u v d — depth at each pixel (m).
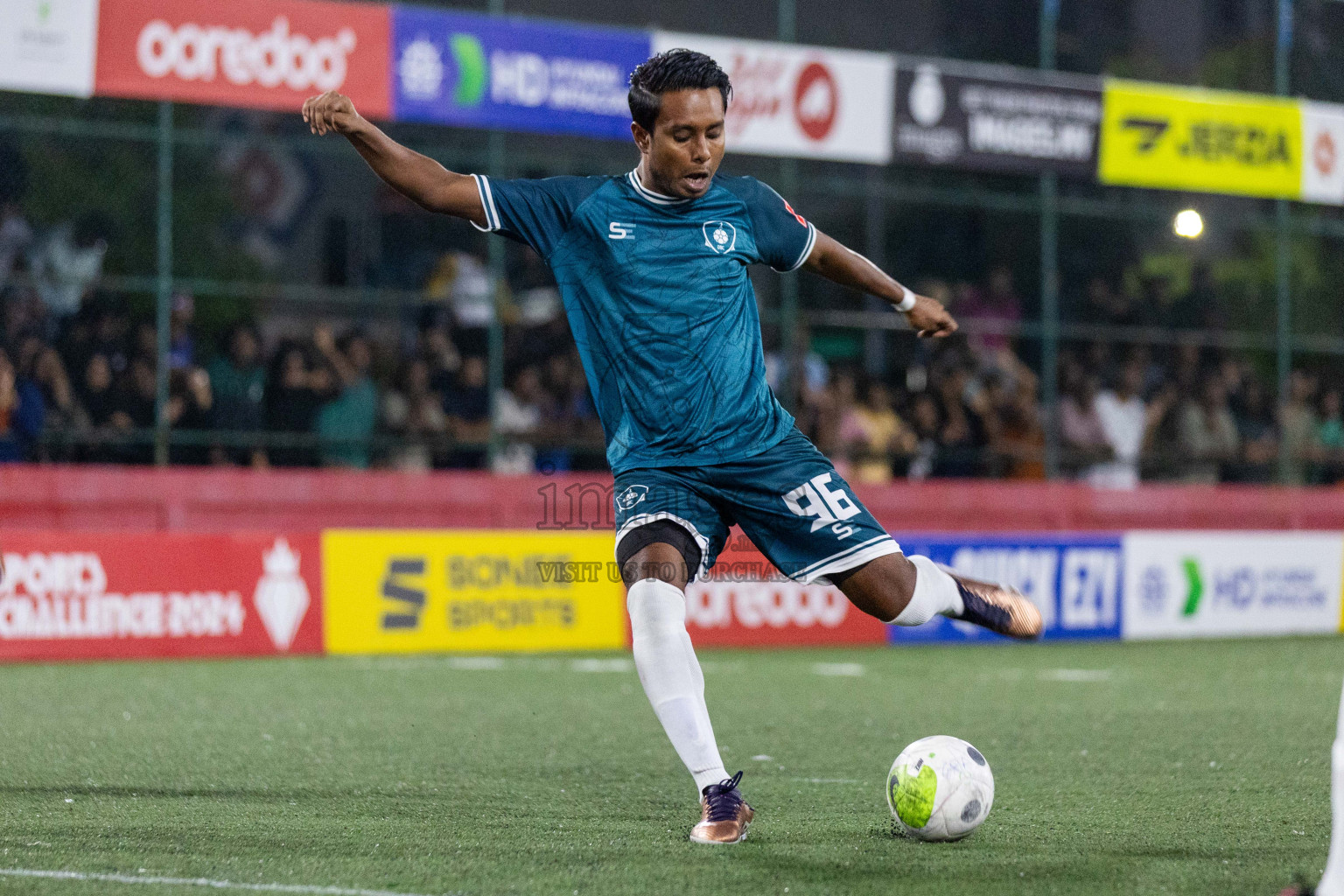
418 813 16.17
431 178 14.26
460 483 43.12
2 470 39.06
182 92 38.41
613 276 14.44
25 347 41.97
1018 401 52.59
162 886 12.45
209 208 50.28
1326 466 56.25
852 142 44.28
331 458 45.47
